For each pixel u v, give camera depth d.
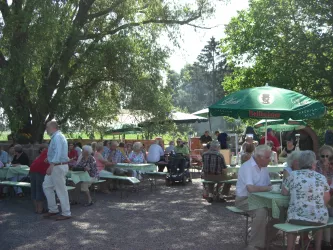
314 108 8.20
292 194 5.57
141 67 17.86
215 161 10.34
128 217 8.80
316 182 5.47
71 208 9.89
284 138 20.62
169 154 16.00
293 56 21.45
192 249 6.45
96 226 8.02
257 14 23.11
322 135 24.19
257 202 6.13
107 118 19.03
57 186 8.59
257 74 24.44
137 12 18.61
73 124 17.67
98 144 12.47
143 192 12.52
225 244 6.70
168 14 18.66
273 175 10.50
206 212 9.25
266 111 8.14
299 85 21.72
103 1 18.58
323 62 20.52
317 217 5.39
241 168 6.59
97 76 17.69
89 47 16.78
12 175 11.32
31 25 14.06
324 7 20.95
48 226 8.05
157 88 18.50
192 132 33.56
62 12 15.31
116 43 17.00
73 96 17.22
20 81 14.38
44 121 17.19
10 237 7.26
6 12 15.14
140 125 19.56
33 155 15.62
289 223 5.57
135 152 14.07
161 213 9.20
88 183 10.27
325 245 6.40
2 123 14.82
